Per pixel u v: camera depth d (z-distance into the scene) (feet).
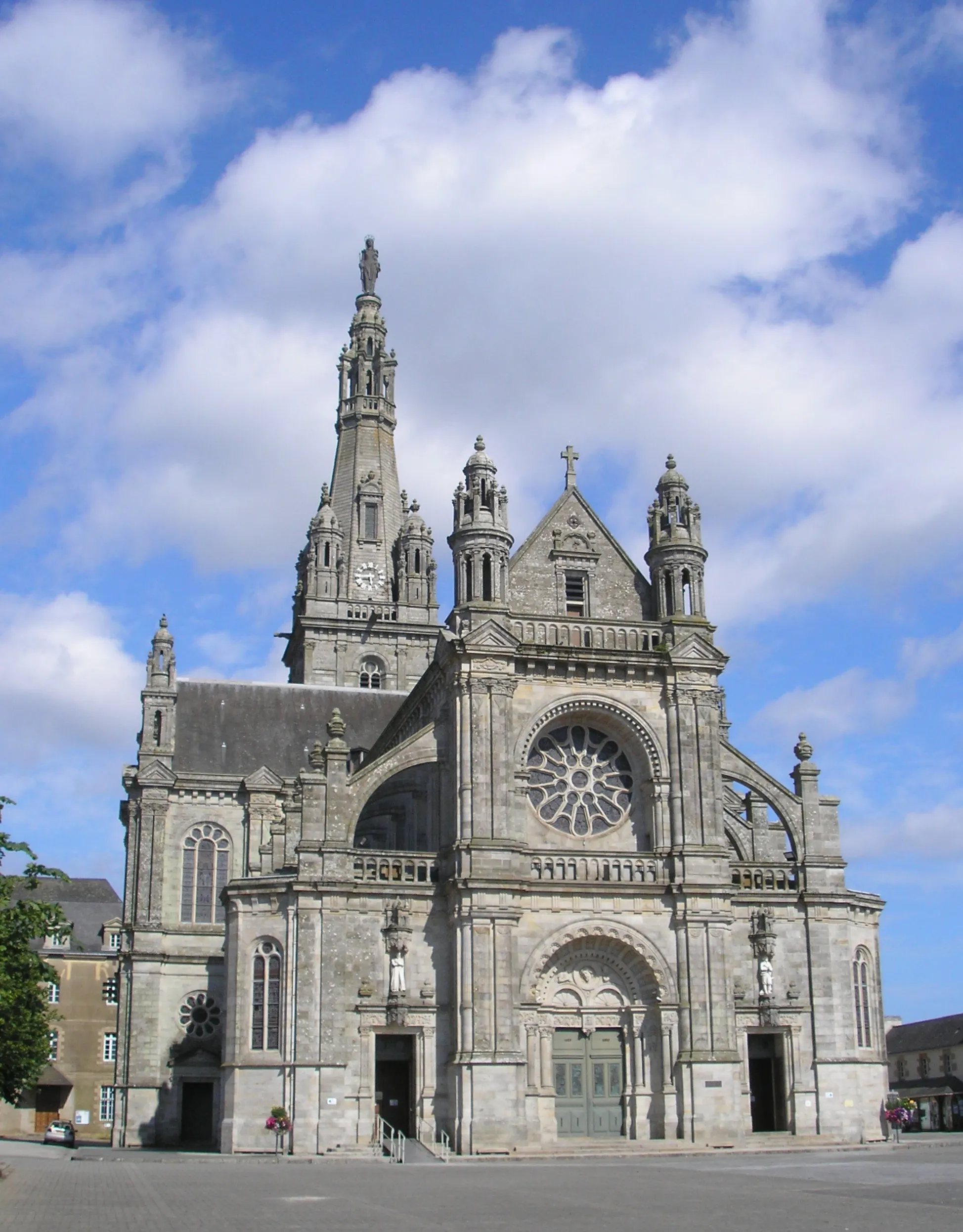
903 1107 290.15
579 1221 103.19
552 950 220.23
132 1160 204.64
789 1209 110.73
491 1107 208.13
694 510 248.32
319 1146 209.05
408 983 218.59
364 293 472.44
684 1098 217.56
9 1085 219.20
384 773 228.84
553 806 233.35
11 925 168.66
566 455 253.44
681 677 236.22
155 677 310.45
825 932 239.09
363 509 434.71
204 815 304.09
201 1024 289.12
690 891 225.35
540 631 234.79
